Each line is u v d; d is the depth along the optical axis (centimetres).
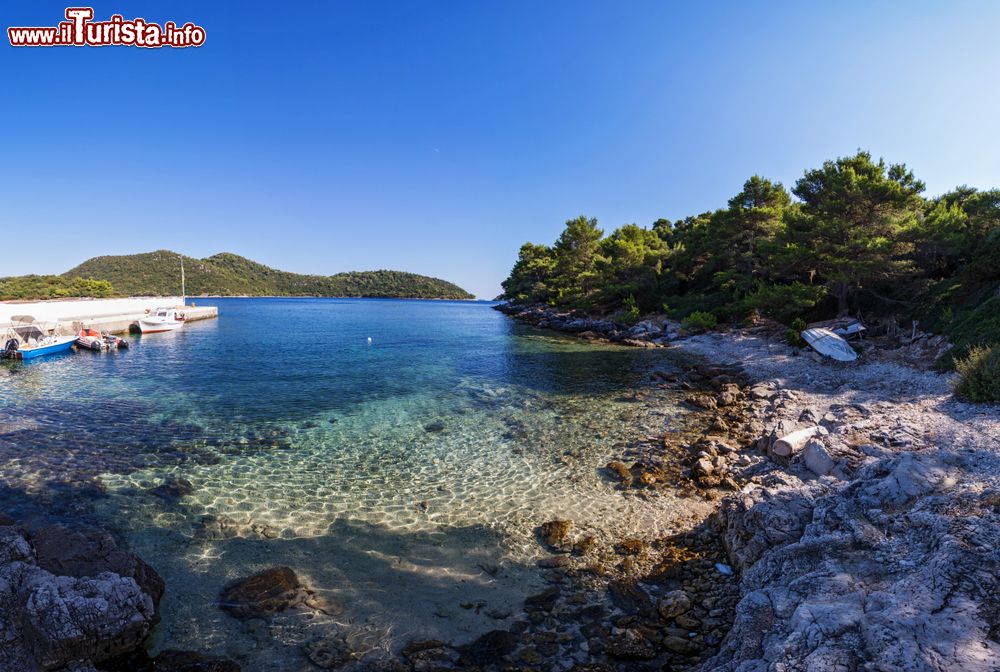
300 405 2180
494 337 5453
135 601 738
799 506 982
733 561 934
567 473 1421
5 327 4000
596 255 8050
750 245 5234
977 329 2262
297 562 952
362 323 7712
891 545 754
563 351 4141
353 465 1471
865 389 2186
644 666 683
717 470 1407
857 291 3866
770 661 562
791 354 3145
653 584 886
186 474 1377
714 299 5400
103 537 889
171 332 5775
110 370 3059
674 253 6781
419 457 1545
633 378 2877
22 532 911
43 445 1594
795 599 686
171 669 676
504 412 2095
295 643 733
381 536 1059
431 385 2650
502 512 1175
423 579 902
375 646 728
